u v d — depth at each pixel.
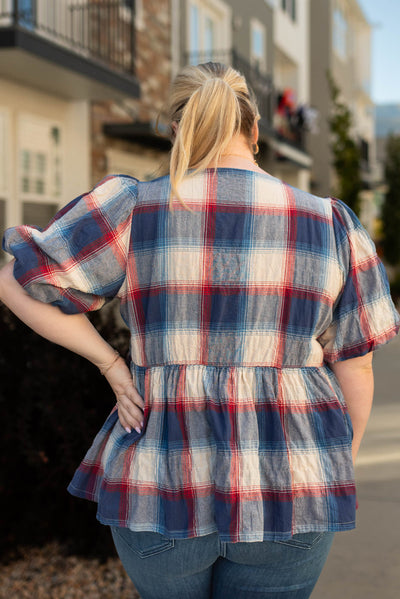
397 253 21.77
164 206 1.30
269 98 14.34
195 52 12.21
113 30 9.17
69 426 2.67
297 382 1.32
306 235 1.31
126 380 1.36
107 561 2.91
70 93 8.20
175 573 1.33
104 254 1.30
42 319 1.32
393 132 22.59
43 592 2.67
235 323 1.29
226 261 1.29
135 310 1.33
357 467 4.09
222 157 1.37
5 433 2.77
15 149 7.47
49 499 2.91
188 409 1.29
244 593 1.38
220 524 1.25
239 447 1.27
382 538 3.12
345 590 2.66
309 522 1.29
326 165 21.23
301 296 1.30
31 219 7.81
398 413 5.38
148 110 10.30
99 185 1.35
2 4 7.16
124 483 1.30
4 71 7.12
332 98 15.02
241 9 14.12
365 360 1.39
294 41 18.53
